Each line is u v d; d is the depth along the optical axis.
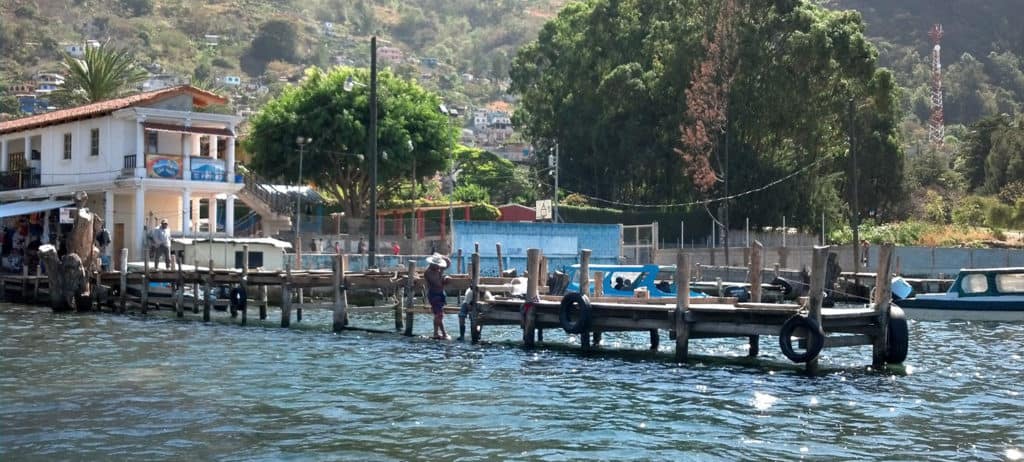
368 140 67.00
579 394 20.92
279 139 67.56
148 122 51.97
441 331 30.41
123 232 54.44
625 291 37.03
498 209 78.06
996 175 105.00
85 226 41.66
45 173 57.62
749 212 73.81
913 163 120.62
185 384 21.84
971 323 40.12
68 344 28.97
